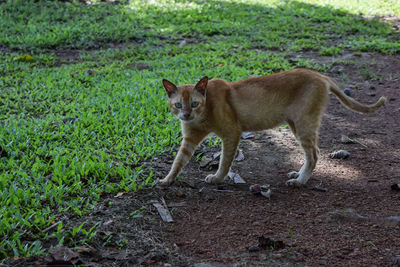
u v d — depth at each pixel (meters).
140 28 12.77
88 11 14.29
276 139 6.45
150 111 7.00
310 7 15.73
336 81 9.09
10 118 6.56
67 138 6.02
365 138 6.55
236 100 4.95
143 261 3.55
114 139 6.10
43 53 10.77
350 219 4.23
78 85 8.24
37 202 4.31
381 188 4.96
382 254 3.66
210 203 4.59
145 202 4.49
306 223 4.18
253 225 4.14
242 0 16.64
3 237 3.77
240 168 5.53
